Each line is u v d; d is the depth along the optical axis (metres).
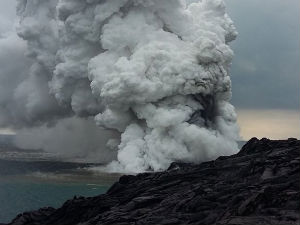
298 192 38.31
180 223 39.25
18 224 47.75
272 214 36.12
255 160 49.28
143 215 42.72
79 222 46.66
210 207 41.25
